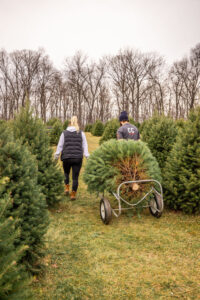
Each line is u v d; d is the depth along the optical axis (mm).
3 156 2758
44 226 2828
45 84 71688
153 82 65875
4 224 1770
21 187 2699
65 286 2656
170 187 4984
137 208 4914
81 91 72875
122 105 68688
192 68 61156
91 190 4871
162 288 2652
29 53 69688
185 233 4070
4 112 68875
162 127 7707
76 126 5855
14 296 1548
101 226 4434
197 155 4777
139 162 4633
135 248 3568
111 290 2617
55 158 5734
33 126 5473
